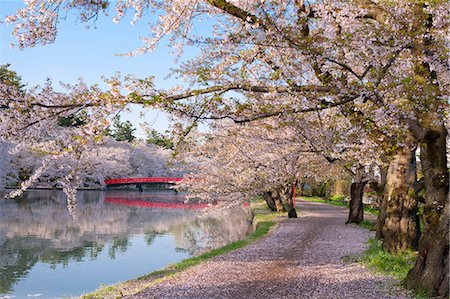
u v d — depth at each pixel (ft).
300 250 47.96
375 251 43.14
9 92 25.20
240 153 63.72
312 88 25.23
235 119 26.12
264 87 25.58
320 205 130.62
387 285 29.37
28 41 23.26
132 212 114.52
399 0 26.23
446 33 26.48
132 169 228.63
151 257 55.57
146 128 27.58
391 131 30.27
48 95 25.40
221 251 49.85
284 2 24.76
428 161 29.22
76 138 22.98
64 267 49.34
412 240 41.24
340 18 26.32
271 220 82.58
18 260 52.70
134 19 23.62
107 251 59.47
